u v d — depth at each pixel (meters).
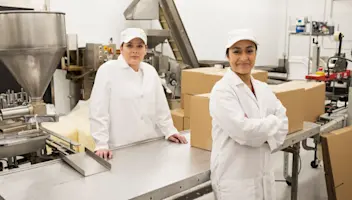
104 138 1.99
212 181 1.76
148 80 2.21
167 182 1.55
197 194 2.11
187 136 2.31
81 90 4.04
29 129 1.96
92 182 1.53
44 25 1.74
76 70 3.84
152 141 2.16
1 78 3.36
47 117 1.87
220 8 6.00
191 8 5.61
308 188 3.19
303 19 5.11
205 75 2.85
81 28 4.27
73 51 3.83
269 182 1.79
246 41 1.65
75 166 1.67
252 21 6.54
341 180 2.71
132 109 2.14
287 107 2.15
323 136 2.68
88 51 3.72
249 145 1.64
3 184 1.49
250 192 1.71
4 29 1.70
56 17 1.79
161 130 2.26
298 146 2.41
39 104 1.89
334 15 6.18
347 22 6.01
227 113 1.59
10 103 2.20
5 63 1.80
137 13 4.32
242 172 1.70
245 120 1.58
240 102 1.68
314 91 3.17
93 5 4.36
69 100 4.23
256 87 1.78
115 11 4.61
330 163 2.64
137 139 2.19
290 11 6.82
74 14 4.18
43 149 2.00
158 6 4.42
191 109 2.05
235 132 1.58
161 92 2.27
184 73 3.09
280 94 2.07
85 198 1.37
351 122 3.18
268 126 1.59
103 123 2.01
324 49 6.28
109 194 1.41
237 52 1.67
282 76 5.61
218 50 6.12
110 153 1.86
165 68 4.19
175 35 4.75
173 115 3.29
